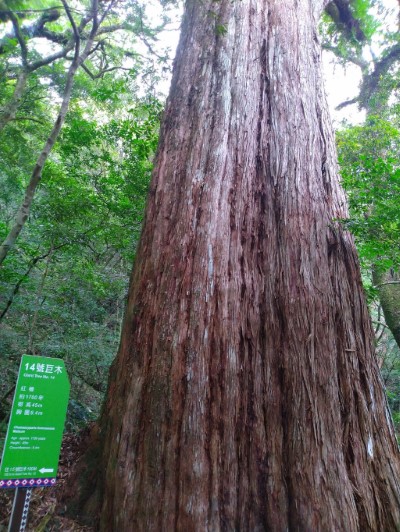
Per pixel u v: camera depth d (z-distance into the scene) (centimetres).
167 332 346
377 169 479
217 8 531
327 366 340
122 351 381
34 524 342
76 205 712
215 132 428
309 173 433
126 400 345
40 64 1051
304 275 373
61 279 812
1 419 572
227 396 319
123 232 798
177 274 367
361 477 308
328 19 1107
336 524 282
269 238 389
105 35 1145
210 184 399
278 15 527
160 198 425
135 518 297
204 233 377
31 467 286
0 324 711
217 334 338
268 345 345
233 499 291
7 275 682
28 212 604
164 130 476
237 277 364
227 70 468
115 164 891
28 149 1260
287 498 295
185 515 286
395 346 1202
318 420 316
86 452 382
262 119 450
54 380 311
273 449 309
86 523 333
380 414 350
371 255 568
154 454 309
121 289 927
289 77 480
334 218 423
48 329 736
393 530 298
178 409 317
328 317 363
